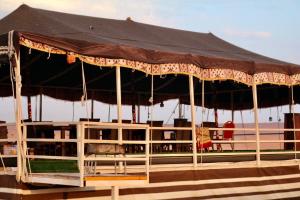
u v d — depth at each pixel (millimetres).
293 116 17328
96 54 12234
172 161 13805
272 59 17766
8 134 13656
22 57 13977
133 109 17562
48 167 11898
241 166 14961
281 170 15992
